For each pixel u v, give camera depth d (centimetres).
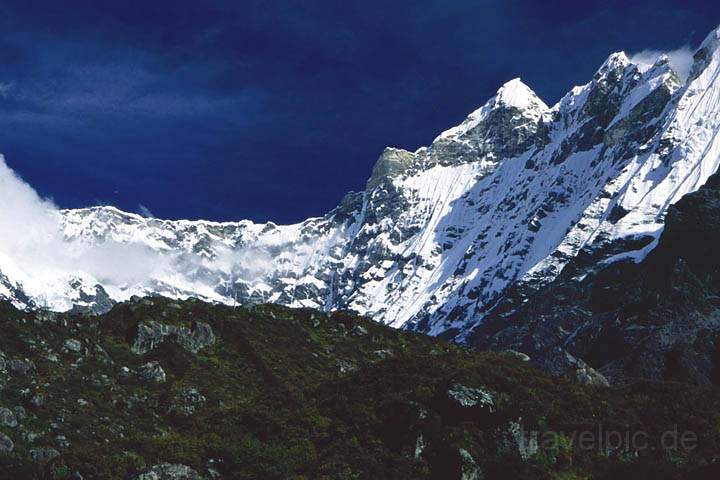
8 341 12056
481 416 9181
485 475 8750
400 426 9231
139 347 13400
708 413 9912
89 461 8950
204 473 8975
